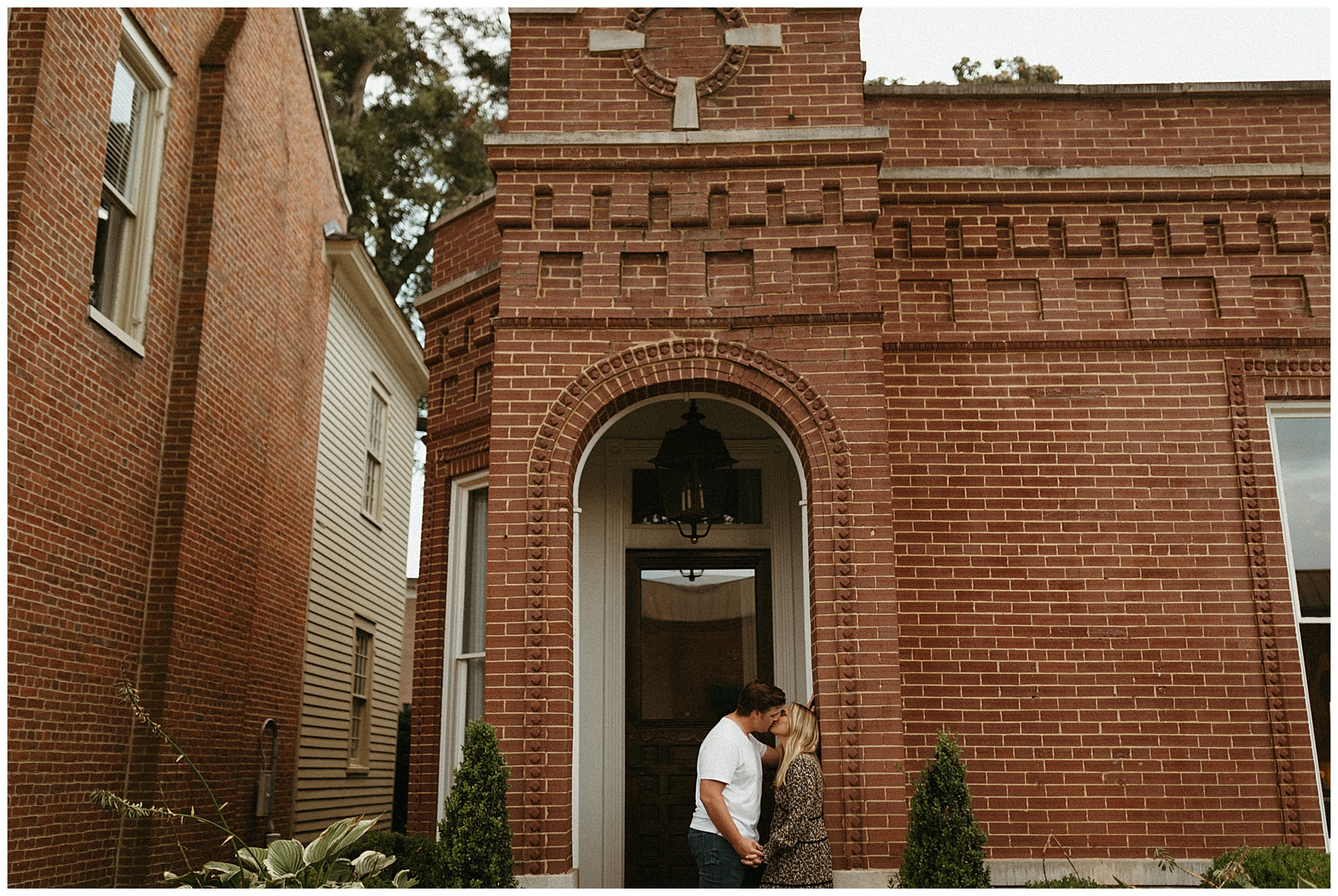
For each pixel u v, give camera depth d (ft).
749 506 27.14
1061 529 23.03
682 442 22.77
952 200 24.84
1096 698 22.09
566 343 21.93
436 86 82.58
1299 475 23.68
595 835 24.62
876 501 20.90
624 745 25.38
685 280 22.33
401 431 59.98
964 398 23.79
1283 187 24.50
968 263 24.54
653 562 26.94
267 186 37.22
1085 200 24.72
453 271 29.76
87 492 25.70
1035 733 21.91
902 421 23.68
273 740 37.19
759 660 26.25
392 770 57.16
